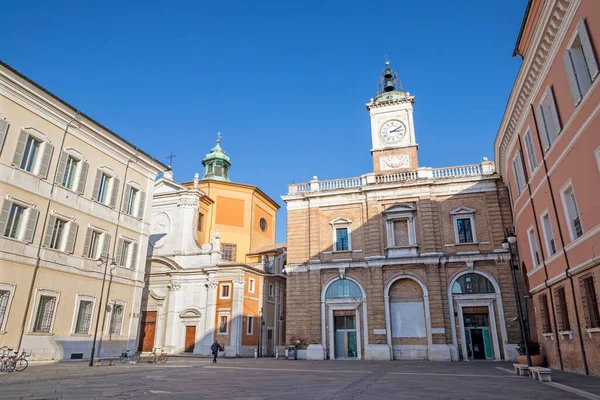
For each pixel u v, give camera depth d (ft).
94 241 87.92
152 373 61.41
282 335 149.07
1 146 68.90
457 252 104.58
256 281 138.00
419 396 36.04
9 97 70.69
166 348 129.90
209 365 82.48
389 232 110.01
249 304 132.77
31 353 71.15
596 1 42.22
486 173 107.76
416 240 107.96
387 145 122.52
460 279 103.60
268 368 74.59
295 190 123.75
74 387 42.09
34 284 72.79
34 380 48.55
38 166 75.56
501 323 97.55
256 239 165.27
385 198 112.78
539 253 66.95
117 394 36.99
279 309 149.18
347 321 108.68
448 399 34.01
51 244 77.46
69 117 81.51
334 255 113.39
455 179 108.58
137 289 96.89
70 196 81.35
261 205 173.06
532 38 55.52
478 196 107.34
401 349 102.32
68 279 79.56
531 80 61.16
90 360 75.15
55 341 75.66
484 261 102.32
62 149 80.48
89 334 83.05
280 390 40.93
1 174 68.64
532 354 68.23
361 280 109.40
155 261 139.74
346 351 106.52
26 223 72.33
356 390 40.83
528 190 69.77
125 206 95.71
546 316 67.00
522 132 70.08
